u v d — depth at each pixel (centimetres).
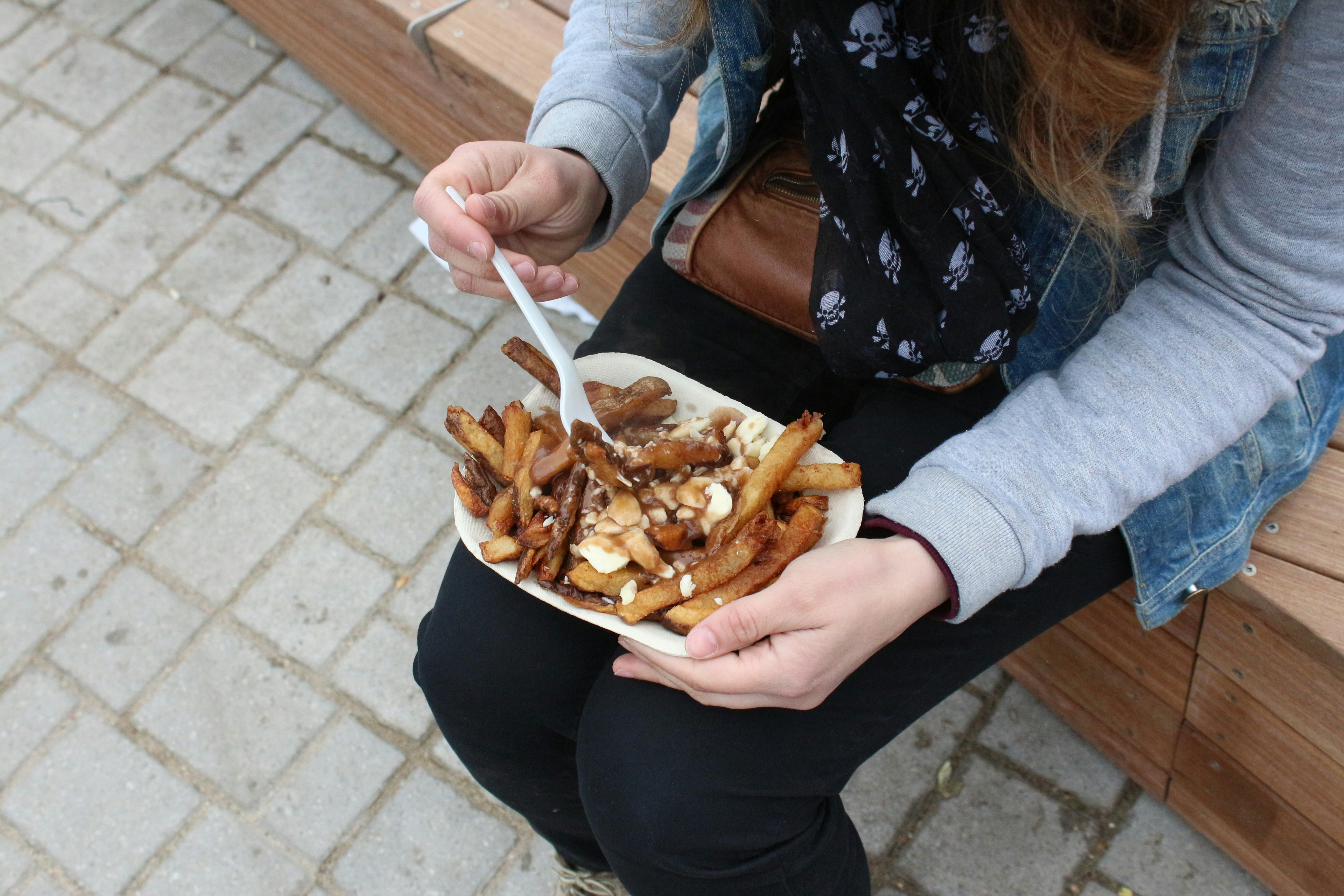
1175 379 96
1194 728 145
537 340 230
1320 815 135
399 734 183
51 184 271
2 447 226
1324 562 116
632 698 108
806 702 98
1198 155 100
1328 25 79
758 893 107
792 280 120
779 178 122
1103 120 87
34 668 196
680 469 105
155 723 188
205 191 264
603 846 111
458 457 215
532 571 102
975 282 102
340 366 230
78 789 182
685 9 114
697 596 95
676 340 134
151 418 227
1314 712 123
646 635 95
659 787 103
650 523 101
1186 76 89
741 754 102
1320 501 121
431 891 168
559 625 119
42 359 239
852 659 95
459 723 124
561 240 125
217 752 183
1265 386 95
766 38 115
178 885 171
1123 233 98
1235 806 148
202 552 207
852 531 102
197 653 195
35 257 257
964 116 101
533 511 104
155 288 248
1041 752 173
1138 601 115
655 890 110
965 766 173
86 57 299
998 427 100
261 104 280
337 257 248
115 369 236
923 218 100
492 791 137
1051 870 163
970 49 96
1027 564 95
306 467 216
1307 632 114
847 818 117
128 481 218
